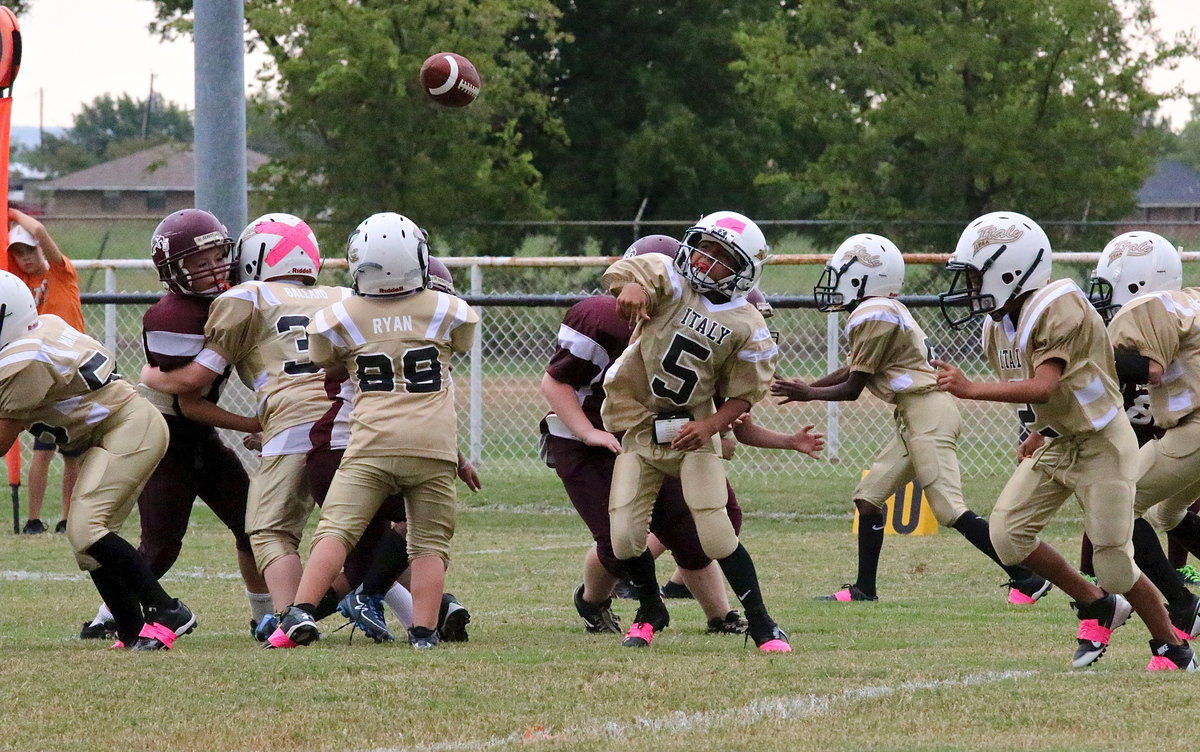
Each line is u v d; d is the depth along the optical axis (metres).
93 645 18.48
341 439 18.20
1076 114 70.81
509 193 80.88
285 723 13.45
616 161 98.81
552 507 36.19
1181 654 16.33
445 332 17.88
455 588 24.81
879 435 43.84
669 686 15.09
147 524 19.53
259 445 20.25
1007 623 20.53
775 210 97.31
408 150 76.44
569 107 100.31
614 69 101.06
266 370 19.08
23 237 31.09
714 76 98.94
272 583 18.64
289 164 77.88
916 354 22.81
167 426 18.41
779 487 38.50
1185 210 135.12
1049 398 15.73
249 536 19.66
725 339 17.27
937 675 15.81
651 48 100.12
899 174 73.75
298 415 18.84
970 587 24.91
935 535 31.94
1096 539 16.19
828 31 79.12
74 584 25.25
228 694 14.62
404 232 17.69
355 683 15.19
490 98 78.88
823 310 23.78
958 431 22.91
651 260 17.39
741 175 97.50
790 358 45.62
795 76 76.25
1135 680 15.51
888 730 13.20
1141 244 19.45
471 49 78.12
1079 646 16.62
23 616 21.70
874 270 23.17
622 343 19.41
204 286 19.12
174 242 18.88
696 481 17.64
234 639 19.36
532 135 99.31
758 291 21.42
